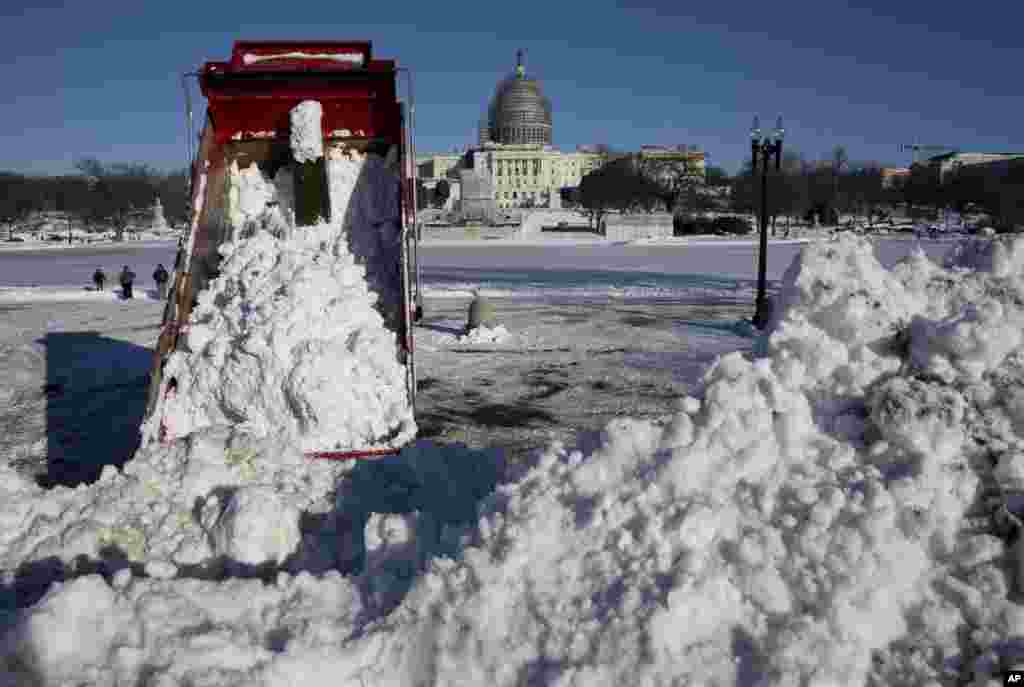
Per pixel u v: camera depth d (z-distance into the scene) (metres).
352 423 5.90
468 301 24.52
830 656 2.38
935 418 2.97
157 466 4.59
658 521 2.77
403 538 3.41
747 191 97.44
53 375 12.57
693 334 17.08
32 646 2.52
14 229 98.62
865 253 3.79
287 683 2.48
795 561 2.67
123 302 24.53
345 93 8.37
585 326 18.41
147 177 105.44
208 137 7.92
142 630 2.66
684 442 3.09
